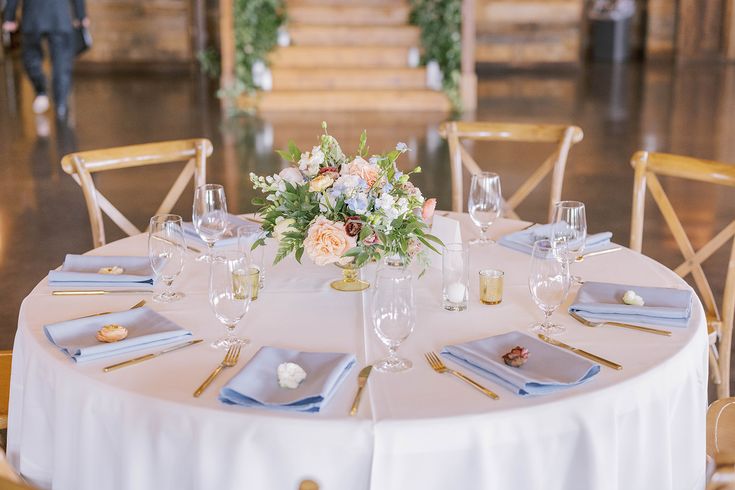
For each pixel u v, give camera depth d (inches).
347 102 362.0
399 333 69.1
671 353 74.5
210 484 65.2
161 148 127.7
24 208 222.4
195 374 70.8
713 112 361.7
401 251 86.4
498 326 80.8
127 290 89.7
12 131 315.0
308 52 371.2
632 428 69.8
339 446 63.4
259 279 89.1
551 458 66.9
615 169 266.7
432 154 283.9
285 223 86.6
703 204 227.6
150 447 67.3
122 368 71.5
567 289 76.0
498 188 103.1
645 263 98.0
